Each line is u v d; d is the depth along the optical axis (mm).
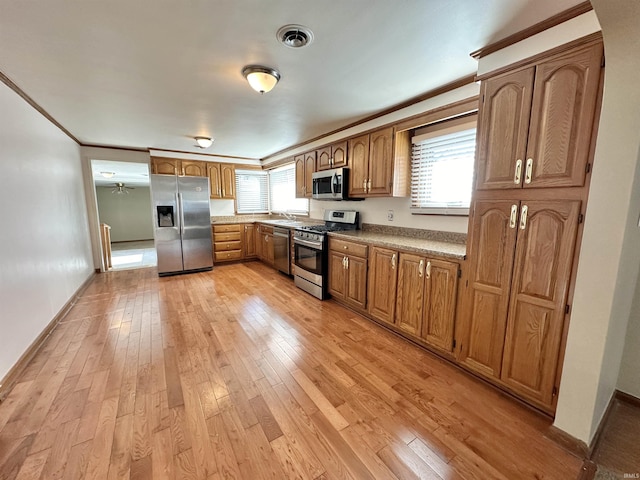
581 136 1343
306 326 2744
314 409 1646
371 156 3055
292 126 3420
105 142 4348
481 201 1793
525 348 1630
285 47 1687
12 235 2074
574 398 1397
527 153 1547
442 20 1421
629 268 1441
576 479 1242
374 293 2744
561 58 1390
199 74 2043
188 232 4770
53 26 1467
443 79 2105
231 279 4453
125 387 1833
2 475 1225
